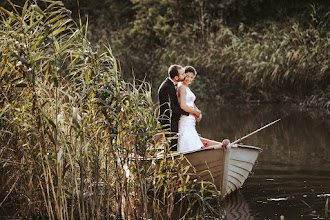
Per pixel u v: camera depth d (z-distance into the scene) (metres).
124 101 4.97
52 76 4.49
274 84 16.73
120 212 5.00
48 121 4.46
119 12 22.80
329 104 15.12
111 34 21.17
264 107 15.52
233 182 6.05
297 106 15.61
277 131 10.80
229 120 12.64
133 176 5.12
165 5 20.94
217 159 5.93
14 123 4.84
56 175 4.54
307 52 15.98
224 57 17.94
